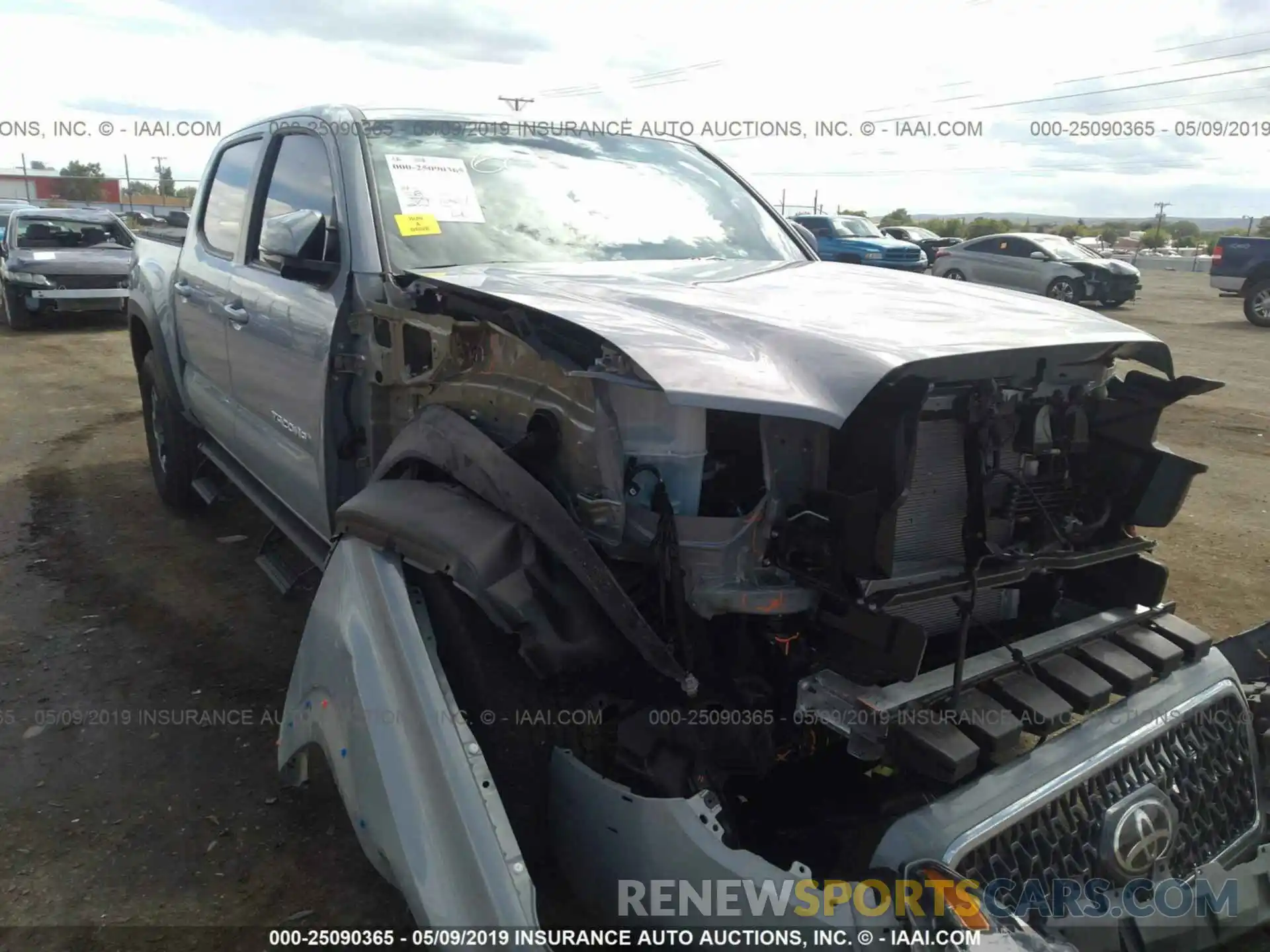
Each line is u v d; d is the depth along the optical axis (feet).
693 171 12.42
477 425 7.75
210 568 15.60
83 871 8.73
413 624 6.81
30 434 24.11
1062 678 7.18
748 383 6.15
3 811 9.52
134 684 11.96
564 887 7.82
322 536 10.44
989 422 6.95
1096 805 7.01
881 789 7.09
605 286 8.41
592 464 6.64
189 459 17.03
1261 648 9.14
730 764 6.69
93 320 47.60
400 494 7.49
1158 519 7.95
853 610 6.47
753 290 8.57
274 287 11.07
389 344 8.80
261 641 13.12
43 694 11.68
